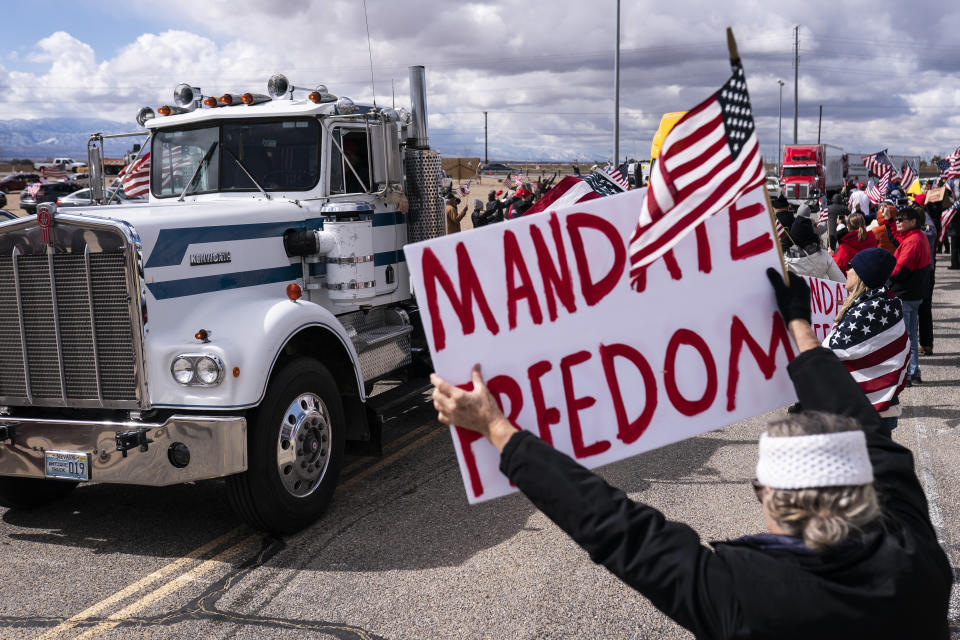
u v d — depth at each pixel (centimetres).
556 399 208
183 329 466
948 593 154
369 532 483
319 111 579
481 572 422
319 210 588
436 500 534
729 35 194
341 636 361
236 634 365
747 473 568
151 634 367
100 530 502
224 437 435
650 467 586
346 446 578
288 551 459
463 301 201
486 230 203
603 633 357
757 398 220
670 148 198
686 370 216
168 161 634
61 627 375
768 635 144
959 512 482
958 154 1653
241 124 608
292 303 496
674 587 154
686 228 200
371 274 586
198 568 439
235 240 513
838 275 716
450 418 189
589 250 210
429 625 368
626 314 212
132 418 461
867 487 145
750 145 202
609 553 162
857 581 144
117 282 447
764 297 220
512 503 524
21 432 470
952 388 788
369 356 615
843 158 4309
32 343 471
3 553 466
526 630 361
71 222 449
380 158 598
